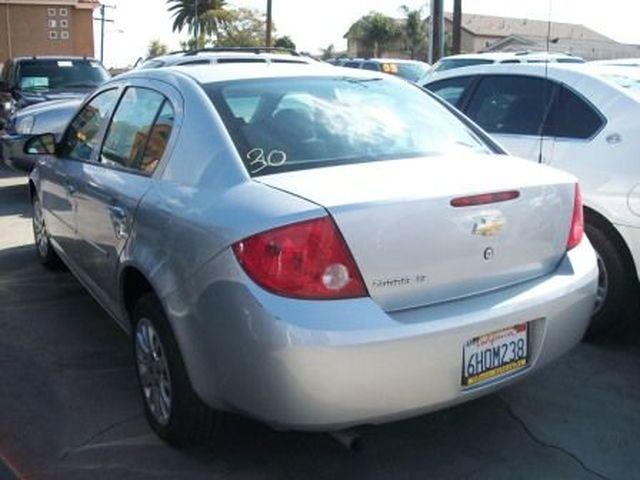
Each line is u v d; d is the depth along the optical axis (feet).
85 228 14.92
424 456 11.38
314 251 9.17
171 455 11.46
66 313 17.74
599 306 15.29
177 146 11.66
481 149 12.61
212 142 11.08
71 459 11.40
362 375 9.11
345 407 9.17
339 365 9.00
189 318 10.16
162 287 10.66
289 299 9.14
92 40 133.49
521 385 13.60
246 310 9.27
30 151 17.46
